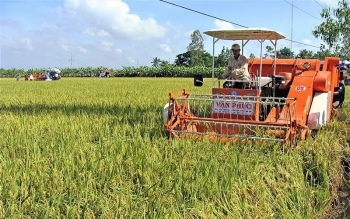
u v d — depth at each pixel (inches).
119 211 170.7
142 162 221.9
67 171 208.7
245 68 335.3
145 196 188.7
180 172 206.7
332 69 381.4
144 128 323.6
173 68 2581.2
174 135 294.7
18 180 197.6
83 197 182.9
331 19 544.7
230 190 195.2
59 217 166.1
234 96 307.0
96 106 487.8
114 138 289.7
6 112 435.2
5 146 261.4
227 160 235.3
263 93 341.4
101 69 2982.3
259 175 223.5
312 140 286.8
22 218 167.2
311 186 226.8
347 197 229.8
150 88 900.0
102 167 214.7
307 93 316.2
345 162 278.5
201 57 3688.5
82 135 294.4
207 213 177.6
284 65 373.4
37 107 482.6
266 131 289.6
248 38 330.3
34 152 240.5
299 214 193.5
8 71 3016.7
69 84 1243.2
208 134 289.6
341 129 343.9
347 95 664.4
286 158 247.3
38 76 2039.9
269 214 189.0
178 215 170.6
